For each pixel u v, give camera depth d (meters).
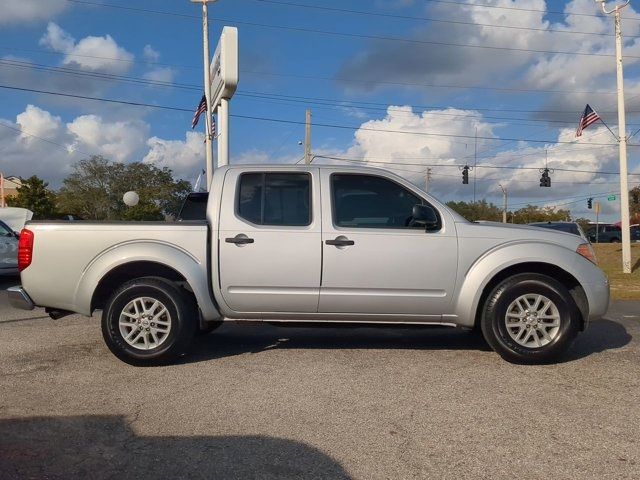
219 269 5.88
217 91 16.86
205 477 3.49
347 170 6.06
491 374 5.54
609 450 3.83
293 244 5.84
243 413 4.53
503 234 5.91
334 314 5.94
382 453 3.81
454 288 5.85
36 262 5.88
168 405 4.71
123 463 3.68
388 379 5.38
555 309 5.76
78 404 4.74
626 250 20.45
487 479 3.46
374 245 5.82
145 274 6.11
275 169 6.06
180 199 66.38
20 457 3.76
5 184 73.38
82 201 60.66
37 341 7.01
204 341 7.00
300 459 3.74
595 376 5.47
